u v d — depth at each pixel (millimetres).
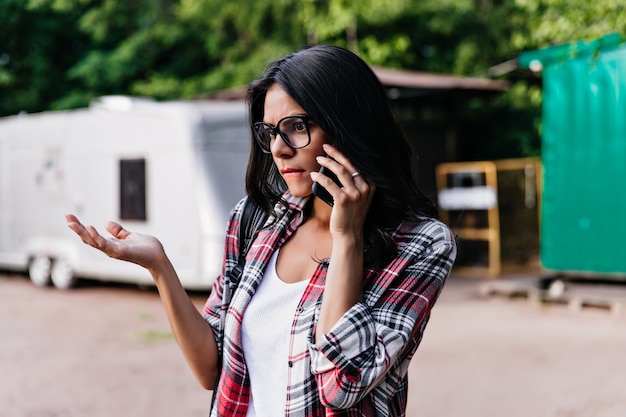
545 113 10797
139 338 8375
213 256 10055
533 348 7461
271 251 1822
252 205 1927
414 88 13008
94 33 18422
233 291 1862
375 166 1674
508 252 13062
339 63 1707
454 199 13109
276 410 1725
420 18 16500
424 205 1787
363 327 1579
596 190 10445
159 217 10531
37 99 18766
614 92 10234
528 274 12734
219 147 10289
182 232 10289
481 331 8320
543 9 11727
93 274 11617
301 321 1693
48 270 12336
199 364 1854
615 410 5426
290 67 1717
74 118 11703
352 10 15516
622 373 6422
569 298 9703
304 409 1660
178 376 6727
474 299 10469
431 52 17000
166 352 7688
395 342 1596
